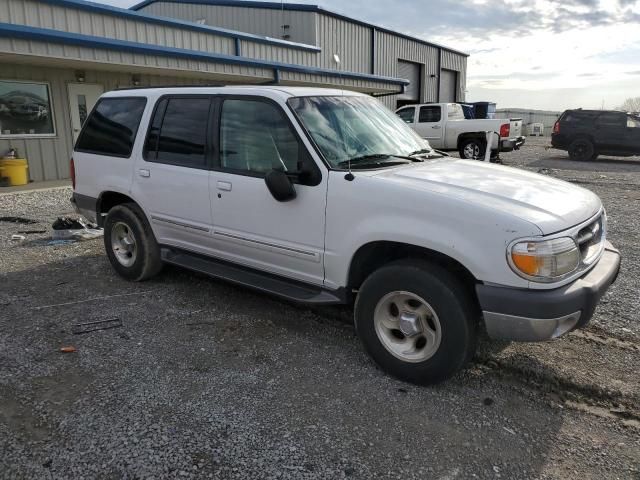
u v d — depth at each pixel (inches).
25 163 475.8
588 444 113.3
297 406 125.6
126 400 127.3
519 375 141.3
